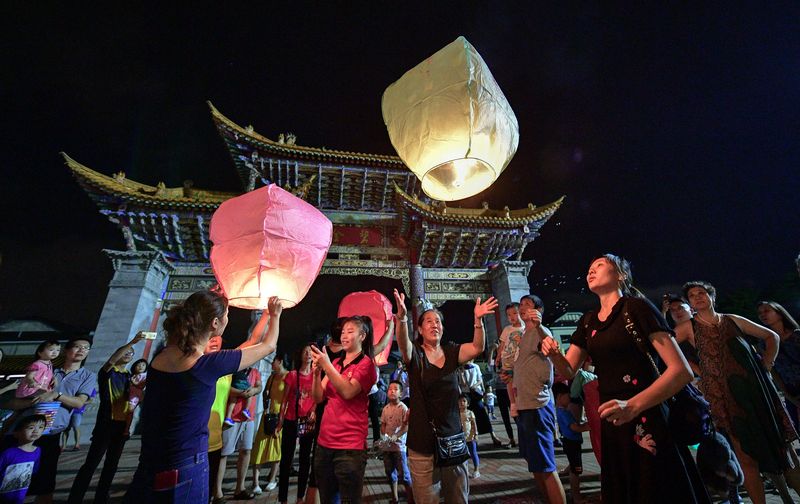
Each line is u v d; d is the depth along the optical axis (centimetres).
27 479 353
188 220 1352
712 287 342
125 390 424
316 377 341
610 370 201
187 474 183
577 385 412
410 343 299
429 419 270
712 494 373
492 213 1720
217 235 241
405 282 1581
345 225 1680
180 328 202
